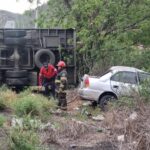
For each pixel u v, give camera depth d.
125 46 22.66
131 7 23.02
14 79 21.50
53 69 18.22
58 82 16.94
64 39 22.42
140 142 8.90
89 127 11.52
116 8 22.62
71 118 13.33
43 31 22.25
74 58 22.41
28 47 21.98
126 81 16.94
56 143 9.89
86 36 22.23
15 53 21.86
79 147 9.69
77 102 18.33
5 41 21.78
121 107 11.84
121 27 22.89
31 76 21.91
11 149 8.09
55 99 16.75
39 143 8.90
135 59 22.47
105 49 22.56
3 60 21.80
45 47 22.16
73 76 22.48
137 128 9.80
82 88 17.28
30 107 12.84
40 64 21.81
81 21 23.09
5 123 11.05
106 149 9.52
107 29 22.95
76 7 22.81
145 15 23.03
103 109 16.44
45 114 13.01
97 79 17.11
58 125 11.22
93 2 22.36
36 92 18.84
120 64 22.33
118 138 10.05
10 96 16.34
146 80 13.02
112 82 17.00
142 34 23.22
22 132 8.62
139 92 12.21
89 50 22.62
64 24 23.00
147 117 10.14
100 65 22.36
